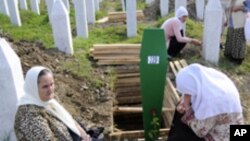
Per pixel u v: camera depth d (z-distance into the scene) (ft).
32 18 28.60
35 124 8.45
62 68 17.70
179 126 10.12
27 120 8.48
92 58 19.99
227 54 21.02
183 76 9.16
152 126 12.85
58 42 19.35
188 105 9.44
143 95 12.59
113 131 13.99
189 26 25.43
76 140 10.12
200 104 8.97
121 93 18.34
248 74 19.70
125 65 19.45
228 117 9.00
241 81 18.94
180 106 9.95
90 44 22.16
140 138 13.56
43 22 27.94
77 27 23.90
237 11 19.45
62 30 18.97
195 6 30.40
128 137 13.52
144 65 12.08
